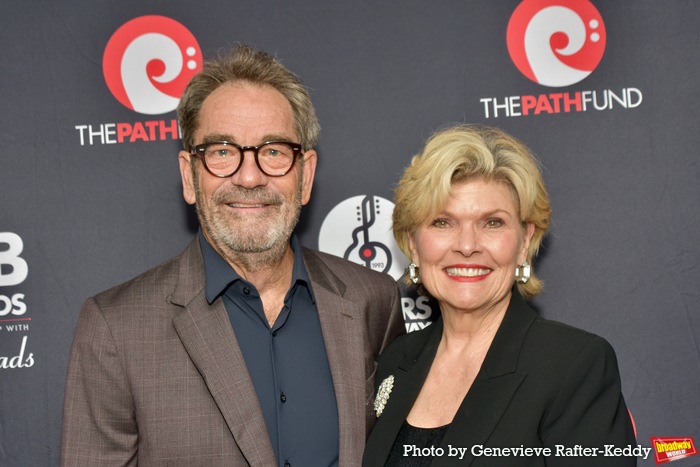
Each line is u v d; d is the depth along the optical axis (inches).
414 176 74.2
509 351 70.9
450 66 101.3
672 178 99.7
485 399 68.7
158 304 75.1
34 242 100.1
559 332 71.2
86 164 101.0
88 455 71.7
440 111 101.2
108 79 101.1
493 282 73.4
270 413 74.1
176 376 72.3
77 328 74.6
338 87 101.7
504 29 101.0
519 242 74.5
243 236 74.1
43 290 100.0
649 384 98.9
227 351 73.0
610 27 100.6
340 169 102.1
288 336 78.4
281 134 75.5
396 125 101.6
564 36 100.7
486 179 72.2
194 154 76.2
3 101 100.7
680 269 99.1
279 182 75.3
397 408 75.3
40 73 100.7
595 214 100.2
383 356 83.8
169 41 101.3
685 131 99.7
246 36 101.4
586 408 66.2
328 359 77.5
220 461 70.7
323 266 86.7
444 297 74.9
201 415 71.4
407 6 101.4
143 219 101.1
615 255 100.0
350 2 101.4
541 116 100.7
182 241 101.3
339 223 102.3
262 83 77.1
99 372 72.1
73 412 72.5
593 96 100.6
